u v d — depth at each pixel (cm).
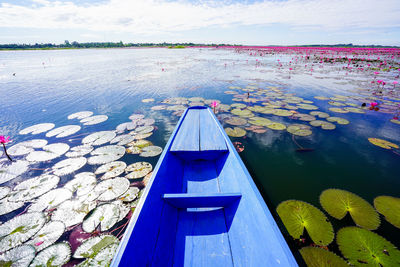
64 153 353
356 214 221
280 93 747
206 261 162
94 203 242
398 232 198
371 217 216
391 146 371
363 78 1040
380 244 185
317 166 319
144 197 168
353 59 2155
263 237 146
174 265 159
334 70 1341
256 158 342
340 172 302
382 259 171
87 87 896
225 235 183
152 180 191
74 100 697
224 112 557
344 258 174
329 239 192
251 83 927
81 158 337
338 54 3019
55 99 712
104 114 557
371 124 466
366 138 404
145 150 362
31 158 337
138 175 293
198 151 285
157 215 172
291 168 314
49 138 411
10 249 185
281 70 1343
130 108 607
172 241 175
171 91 810
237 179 219
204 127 368
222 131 339
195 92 787
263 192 262
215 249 171
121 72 1341
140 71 1371
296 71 1295
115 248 185
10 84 984
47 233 202
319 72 1255
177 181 245
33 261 174
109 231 205
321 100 659
